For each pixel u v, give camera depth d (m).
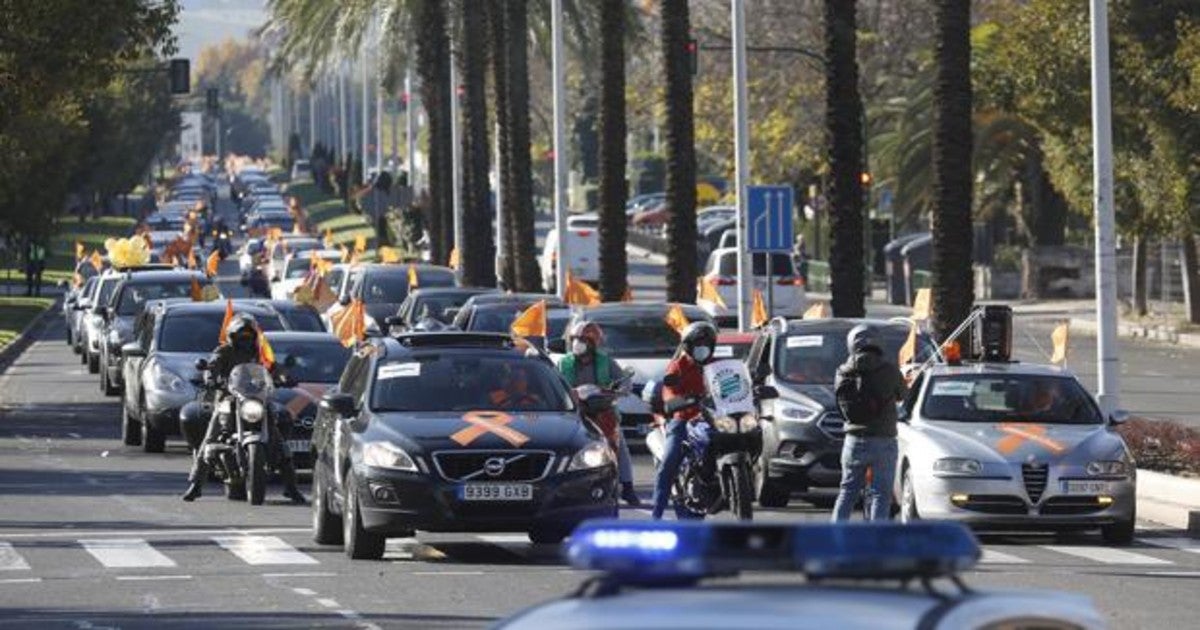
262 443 64.94
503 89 158.00
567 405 53.00
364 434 51.06
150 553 53.00
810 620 13.03
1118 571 49.50
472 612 42.34
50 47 104.12
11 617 42.06
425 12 165.62
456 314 108.06
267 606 43.34
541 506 49.75
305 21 175.38
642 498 66.38
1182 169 143.62
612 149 126.06
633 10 160.62
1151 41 143.00
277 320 88.19
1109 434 56.09
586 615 13.41
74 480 73.94
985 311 65.12
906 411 58.50
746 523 14.48
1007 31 152.00
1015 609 14.19
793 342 67.50
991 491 54.53
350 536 51.28
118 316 117.00
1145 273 174.50
